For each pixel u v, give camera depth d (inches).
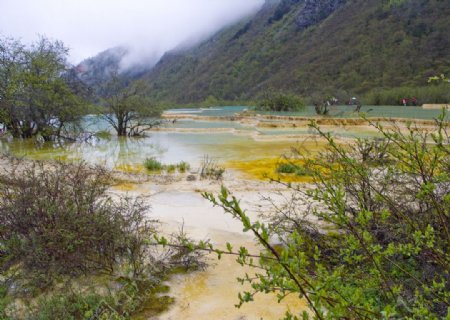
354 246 74.1
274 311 127.5
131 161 459.2
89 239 143.0
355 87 2156.7
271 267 56.1
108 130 848.9
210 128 863.7
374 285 79.4
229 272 159.6
